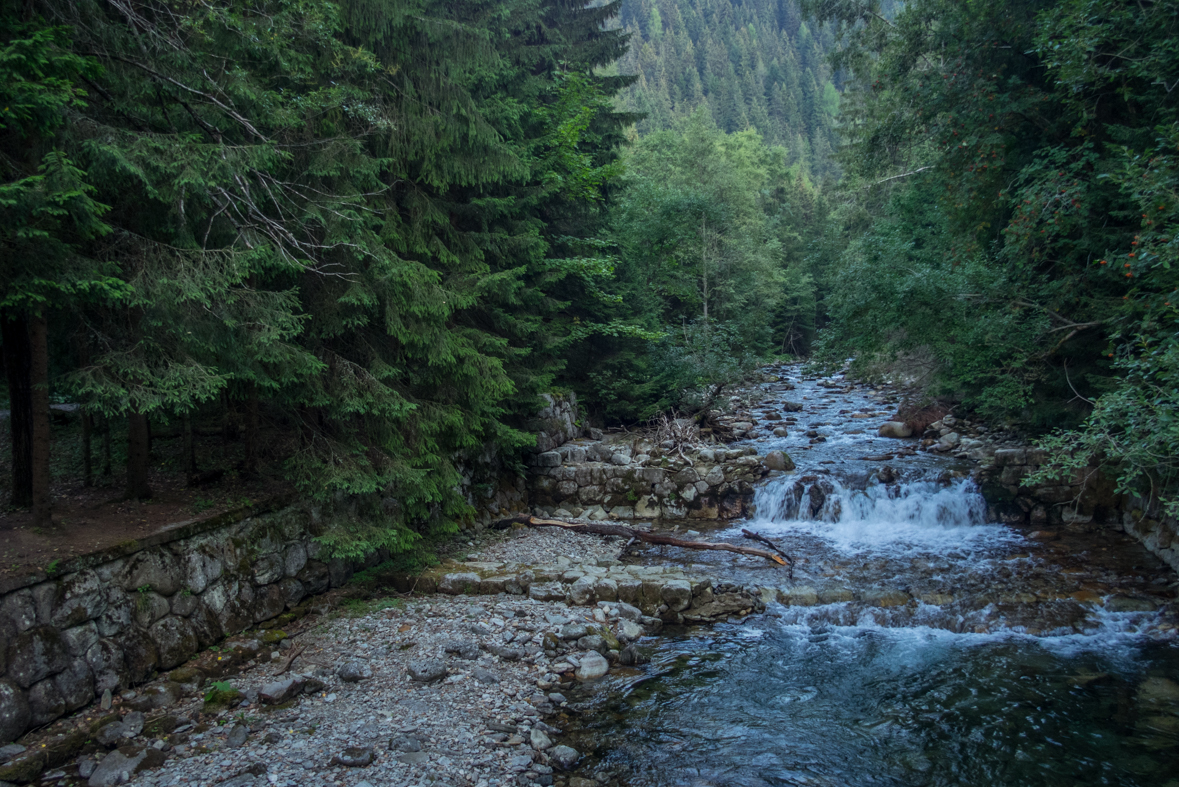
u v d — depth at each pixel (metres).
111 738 4.96
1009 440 14.09
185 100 5.99
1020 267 11.37
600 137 16.03
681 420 16.44
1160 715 5.89
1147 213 7.57
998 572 9.27
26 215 4.40
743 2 144.50
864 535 11.29
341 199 6.80
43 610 5.11
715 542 10.77
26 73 4.50
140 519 6.50
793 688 6.52
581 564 9.57
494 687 6.25
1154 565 9.24
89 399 5.48
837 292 14.66
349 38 8.08
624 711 6.05
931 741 5.58
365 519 8.09
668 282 22.53
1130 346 8.75
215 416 9.96
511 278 10.19
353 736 5.27
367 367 8.09
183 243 5.82
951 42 12.40
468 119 8.58
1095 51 9.09
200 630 6.35
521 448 12.80
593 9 16.89
